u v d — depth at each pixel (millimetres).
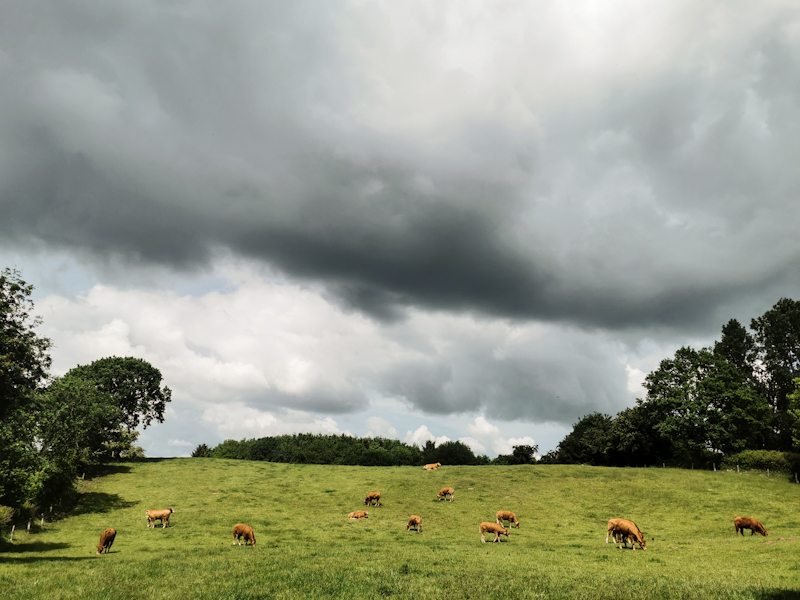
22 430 30266
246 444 123312
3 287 27859
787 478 58031
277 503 50531
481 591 14383
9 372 27000
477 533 37750
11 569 19797
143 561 23031
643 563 23156
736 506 45812
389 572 18344
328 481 61656
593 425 96938
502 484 56938
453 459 86750
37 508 42062
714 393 69562
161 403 76875
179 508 47844
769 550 25625
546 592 14281
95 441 60625
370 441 117688
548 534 37656
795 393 61562
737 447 67812
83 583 15688
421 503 49594
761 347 91625
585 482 57000
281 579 16609
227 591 14391
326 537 35281
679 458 75812
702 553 26828
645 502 48719
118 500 50531
